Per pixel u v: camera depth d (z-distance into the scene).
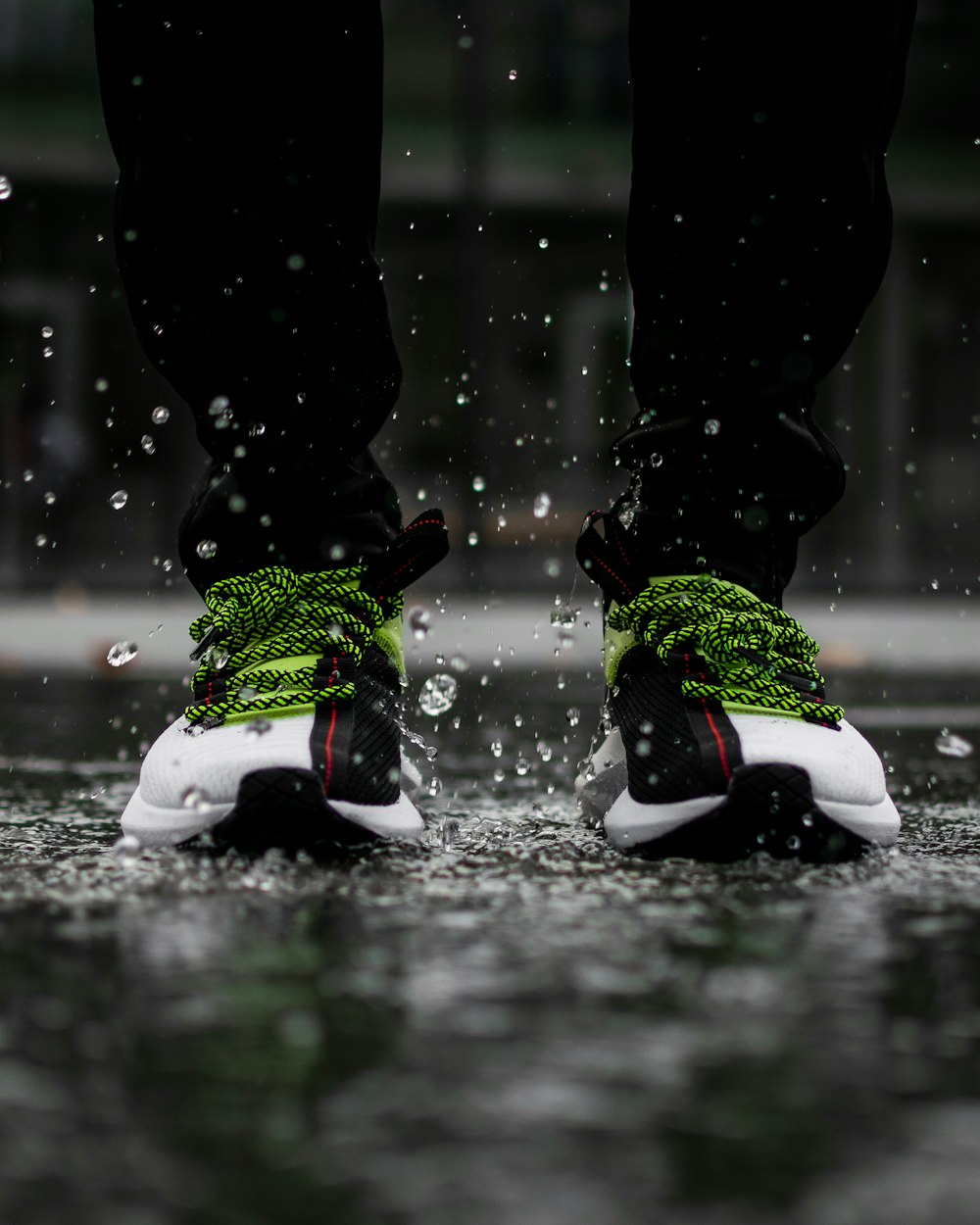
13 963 1.66
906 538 21.78
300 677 2.54
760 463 2.71
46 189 20.08
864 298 2.80
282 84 2.62
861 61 2.67
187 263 2.65
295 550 2.69
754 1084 1.26
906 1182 1.06
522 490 20.59
